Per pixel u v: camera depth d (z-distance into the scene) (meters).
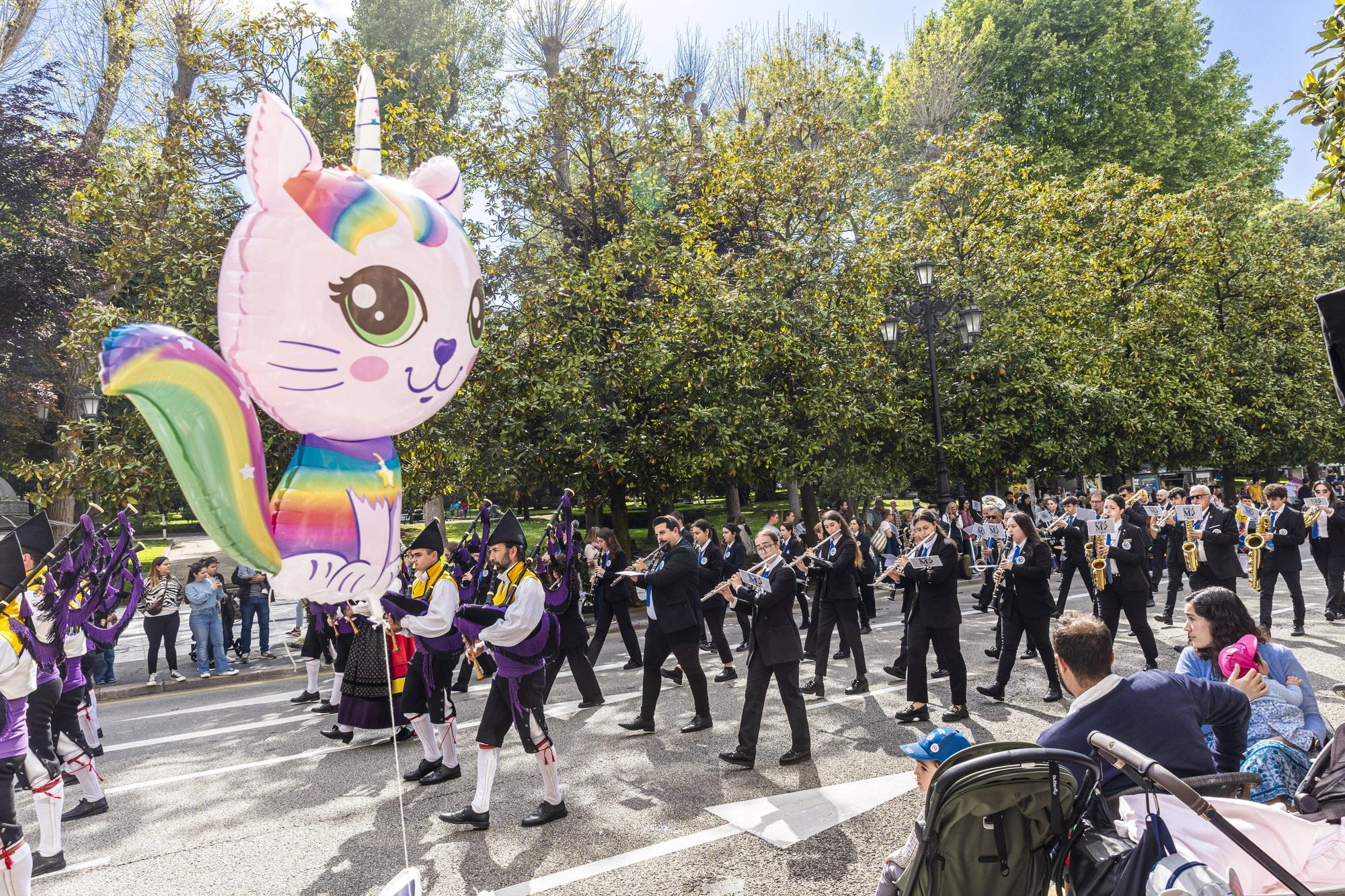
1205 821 2.80
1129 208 25.77
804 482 19.19
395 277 2.95
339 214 2.87
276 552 2.93
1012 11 34.47
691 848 5.00
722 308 15.77
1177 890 2.32
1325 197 5.84
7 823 4.52
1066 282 23.52
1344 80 5.43
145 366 2.55
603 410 14.89
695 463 15.22
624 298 16.50
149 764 7.52
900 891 2.60
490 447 14.23
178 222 12.67
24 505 22.72
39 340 19.84
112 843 5.61
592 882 4.61
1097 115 33.25
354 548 3.16
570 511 8.59
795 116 19.31
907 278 20.91
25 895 4.52
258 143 2.81
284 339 2.82
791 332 16.75
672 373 15.59
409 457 13.91
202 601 11.76
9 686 4.60
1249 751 3.72
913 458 21.06
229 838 5.58
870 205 24.31
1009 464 21.25
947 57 29.12
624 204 16.78
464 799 6.09
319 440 3.16
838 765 6.42
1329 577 11.55
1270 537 10.73
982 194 21.94
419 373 3.11
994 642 11.34
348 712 7.21
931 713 7.80
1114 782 3.03
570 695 9.31
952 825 2.46
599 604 10.91
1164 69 34.31
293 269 2.80
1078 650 3.22
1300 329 30.64
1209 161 35.06
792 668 6.52
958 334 21.03
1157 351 25.38
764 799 5.77
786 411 16.88
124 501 12.07
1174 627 11.89
